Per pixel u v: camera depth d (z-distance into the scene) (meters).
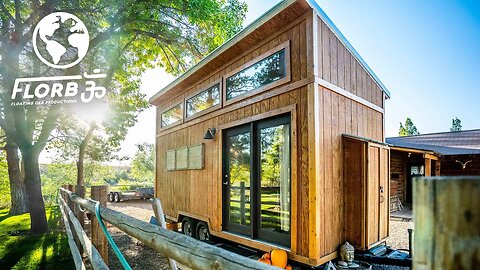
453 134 11.30
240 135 4.39
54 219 8.28
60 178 19.12
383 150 4.16
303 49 3.40
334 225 3.42
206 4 6.81
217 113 4.88
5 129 6.22
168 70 10.49
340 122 3.73
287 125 3.58
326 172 3.35
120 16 6.68
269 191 3.78
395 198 9.30
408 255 3.56
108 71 8.45
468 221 0.31
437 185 0.34
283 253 3.22
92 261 1.77
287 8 3.38
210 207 4.85
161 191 6.93
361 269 3.14
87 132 11.97
